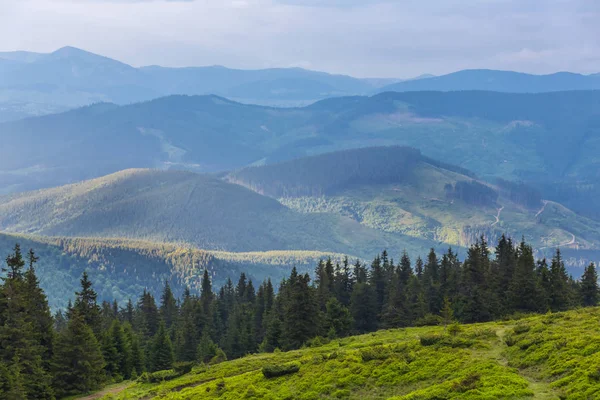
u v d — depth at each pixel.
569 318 63.22
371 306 134.12
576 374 45.28
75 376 86.50
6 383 71.38
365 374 58.00
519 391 45.31
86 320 111.88
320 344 98.81
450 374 52.97
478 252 129.75
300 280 109.88
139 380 88.94
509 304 110.62
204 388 67.38
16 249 93.06
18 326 80.25
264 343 119.75
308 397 56.19
